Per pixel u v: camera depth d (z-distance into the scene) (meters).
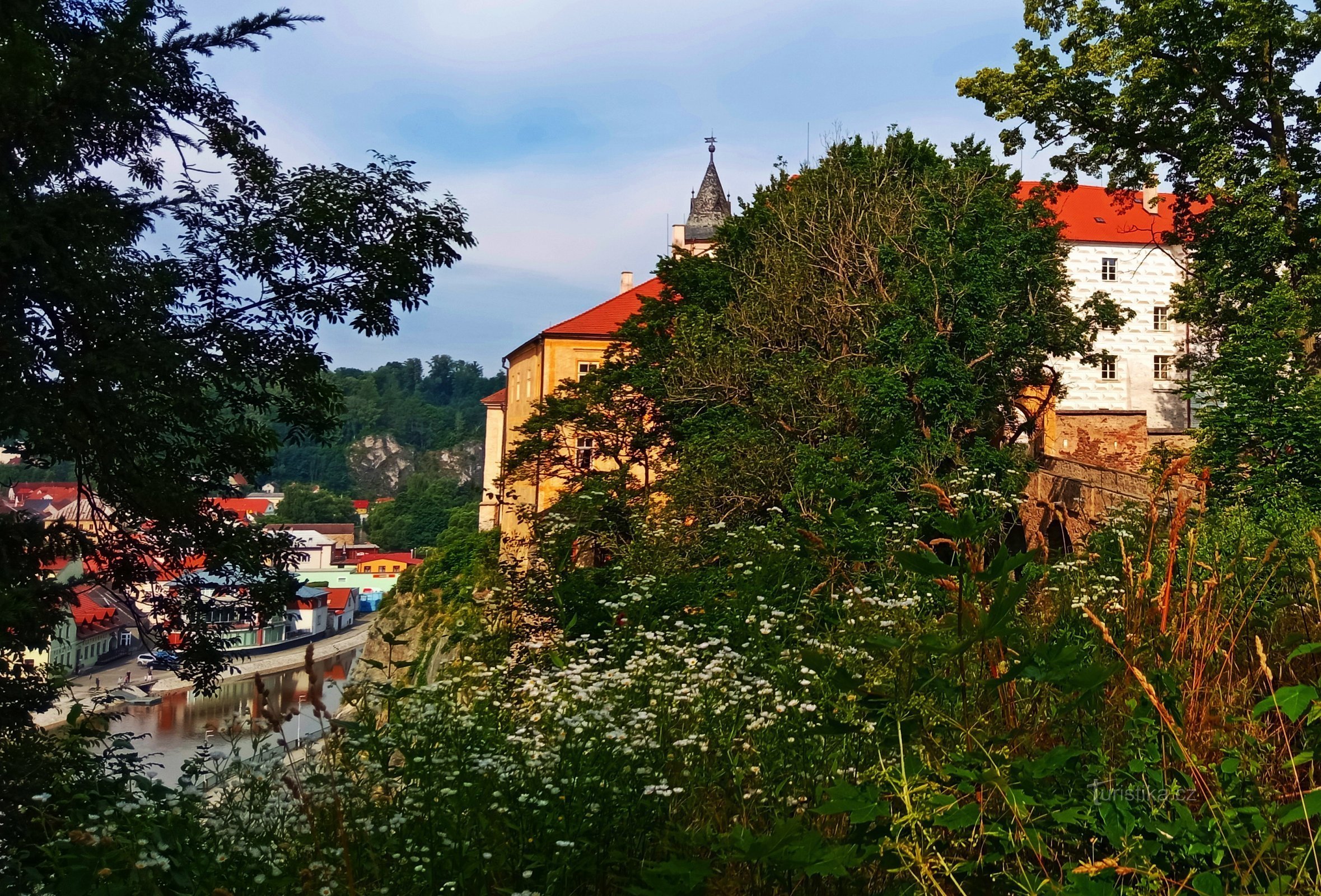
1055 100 26.64
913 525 9.80
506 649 9.41
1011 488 22.41
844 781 3.28
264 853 4.38
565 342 50.69
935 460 21.97
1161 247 28.73
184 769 5.14
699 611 9.19
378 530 137.25
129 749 7.69
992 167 28.31
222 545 12.25
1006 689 3.66
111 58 9.70
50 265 9.34
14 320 9.56
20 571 10.03
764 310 26.28
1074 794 3.21
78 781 6.16
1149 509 4.75
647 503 14.27
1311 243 24.27
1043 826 3.09
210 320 12.11
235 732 5.03
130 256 11.02
